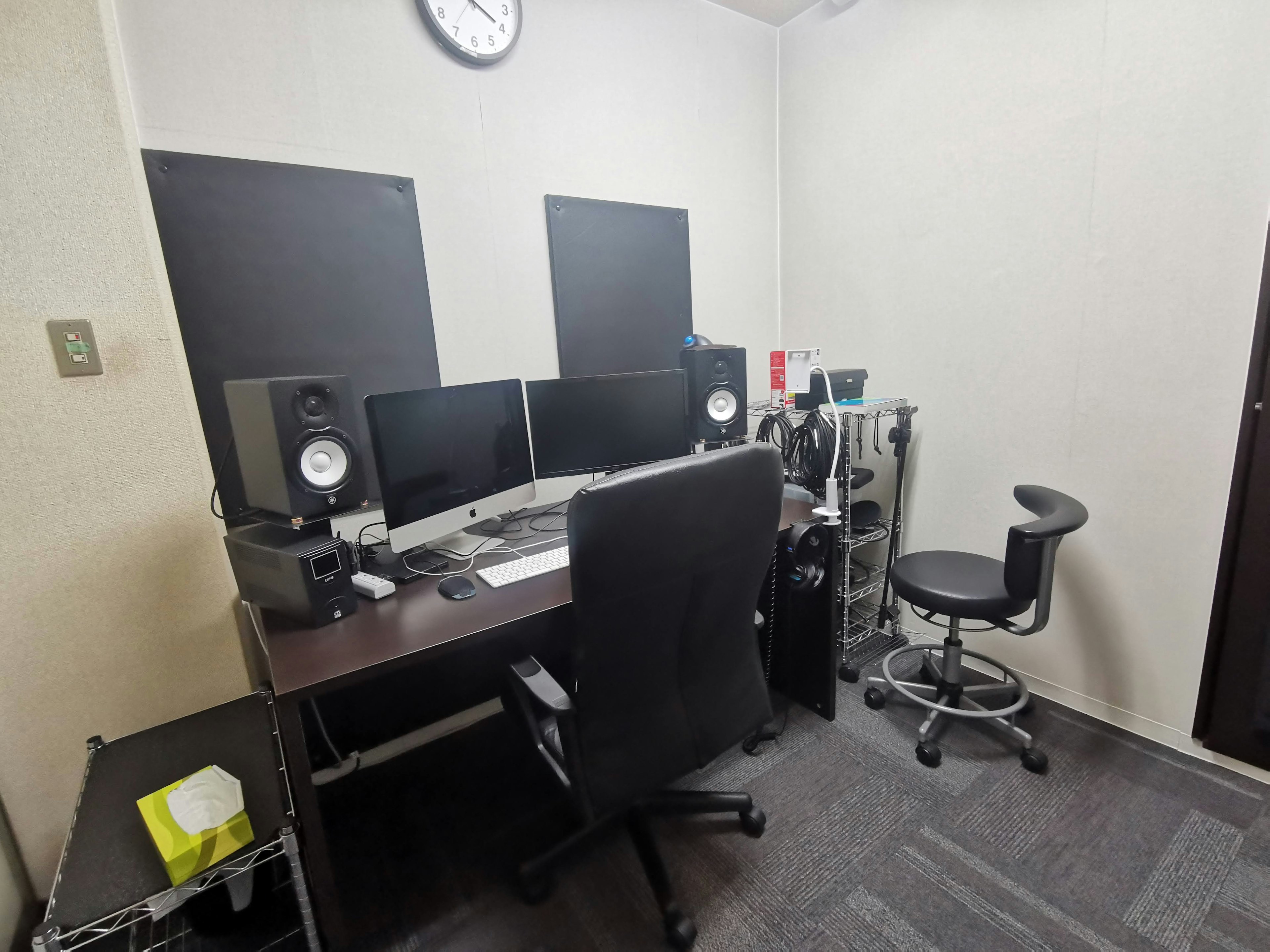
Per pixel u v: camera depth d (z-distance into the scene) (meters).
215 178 1.42
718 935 1.21
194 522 1.38
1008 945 1.16
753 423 2.58
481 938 1.23
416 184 1.71
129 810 1.07
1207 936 1.15
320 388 1.22
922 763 1.67
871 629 2.38
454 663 1.90
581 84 1.98
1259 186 1.35
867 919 1.22
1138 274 1.56
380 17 1.60
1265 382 1.38
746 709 1.27
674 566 1.00
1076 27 1.58
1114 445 1.67
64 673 1.28
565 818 1.56
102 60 1.18
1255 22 1.31
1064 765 1.63
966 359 1.98
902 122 2.04
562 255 2.01
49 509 1.22
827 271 2.39
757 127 2.44
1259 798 1.48
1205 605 1.56
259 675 1.54
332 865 1.42
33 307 1.17
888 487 2.30
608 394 1.83
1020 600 1.50
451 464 1.51
